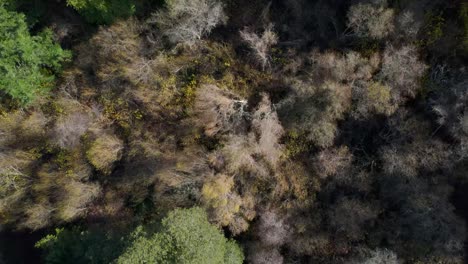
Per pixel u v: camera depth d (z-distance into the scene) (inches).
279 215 837.2
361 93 759.7
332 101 762.8
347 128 812.6
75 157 922.1
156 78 869.8
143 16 884.6
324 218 829.8
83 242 887.7
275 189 826.8
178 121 886.4
